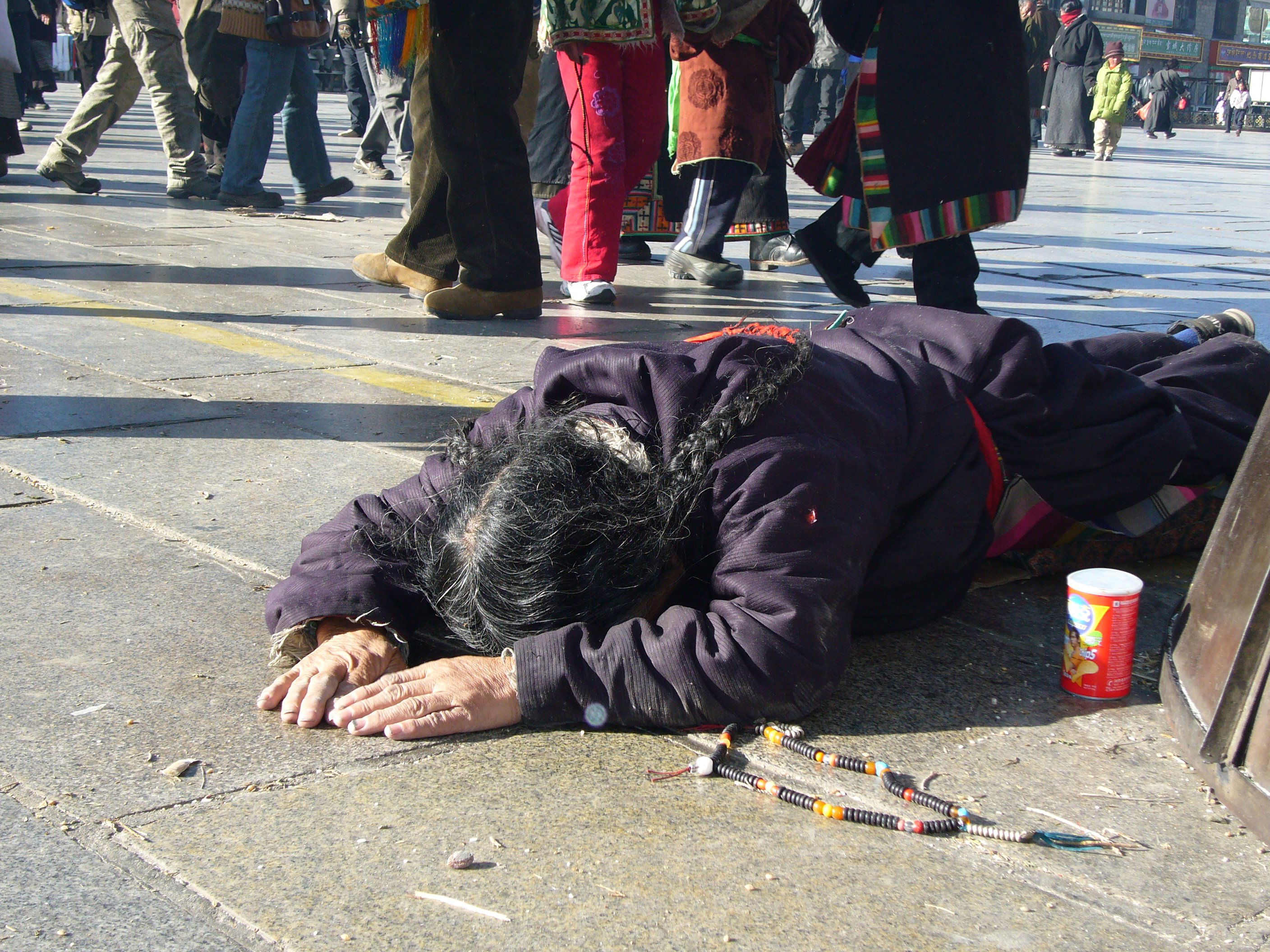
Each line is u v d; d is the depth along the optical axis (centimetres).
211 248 673
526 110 658
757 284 640
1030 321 557
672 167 641
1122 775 191
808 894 158
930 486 230
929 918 154
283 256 662
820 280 662
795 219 939
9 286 547
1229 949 150
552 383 218
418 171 540
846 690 217
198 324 493
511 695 197
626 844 168
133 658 217
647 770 188
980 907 157
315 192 860
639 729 200
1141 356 295
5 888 153
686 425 204
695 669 191
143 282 571
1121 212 1114
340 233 752
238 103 877
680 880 160
